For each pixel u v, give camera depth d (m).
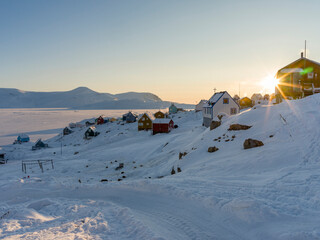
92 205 15.47
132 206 14.52
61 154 63.19
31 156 64.38
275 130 25.14
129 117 100.69
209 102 54.12
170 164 33.22
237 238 9.65
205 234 10.20
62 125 156.25
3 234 10.39
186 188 15.66
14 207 15.34
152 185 17.28
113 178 33.25
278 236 8.98
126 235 10.23
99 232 10.59
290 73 41.16
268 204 11.42
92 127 87.88
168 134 65.50
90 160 48.88
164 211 13.10
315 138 20.52
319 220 9.53
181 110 137.25
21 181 22.14
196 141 34.25
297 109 28.09
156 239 9.38
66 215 13.52
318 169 15.53
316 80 40.31
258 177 16.38
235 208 11.54
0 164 54.19
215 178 17.83
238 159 22.02
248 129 28.78
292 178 14.45
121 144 63.47
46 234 10.07
